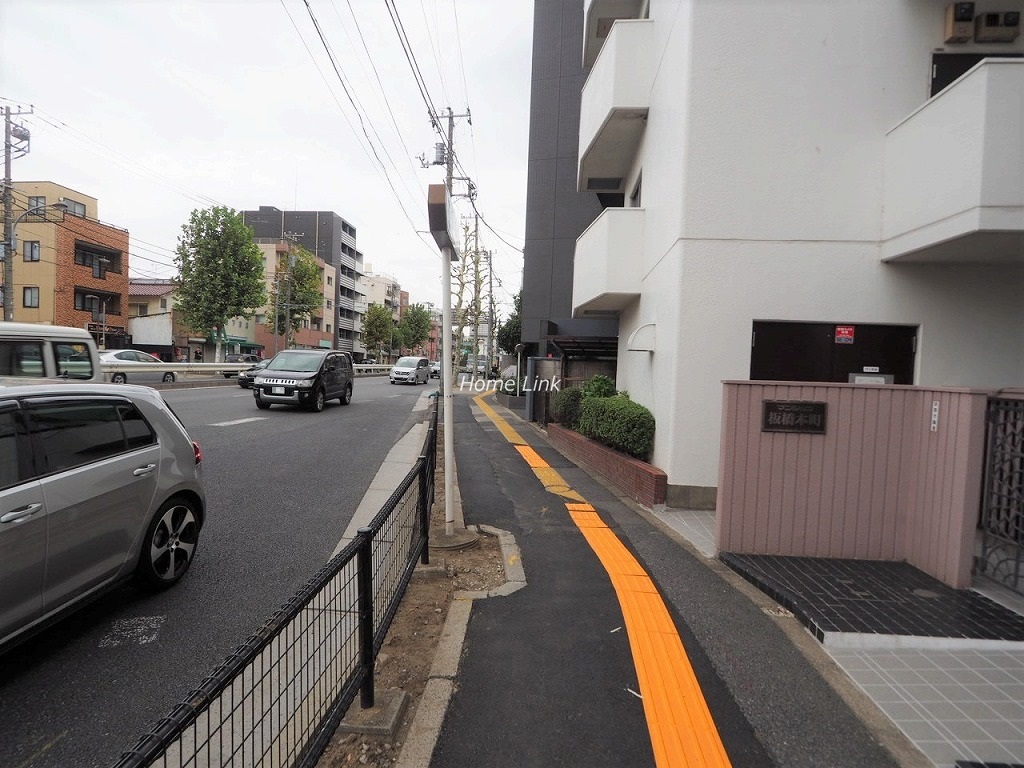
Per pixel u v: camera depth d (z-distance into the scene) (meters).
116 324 39.78
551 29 19.28
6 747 2.50
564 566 4.74
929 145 5.62
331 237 67.62
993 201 4.94
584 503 6.91
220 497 6.70
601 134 9.28
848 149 6.43
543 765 2.40
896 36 6.38
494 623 3.69
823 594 3.98
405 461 9.24
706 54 6.48
